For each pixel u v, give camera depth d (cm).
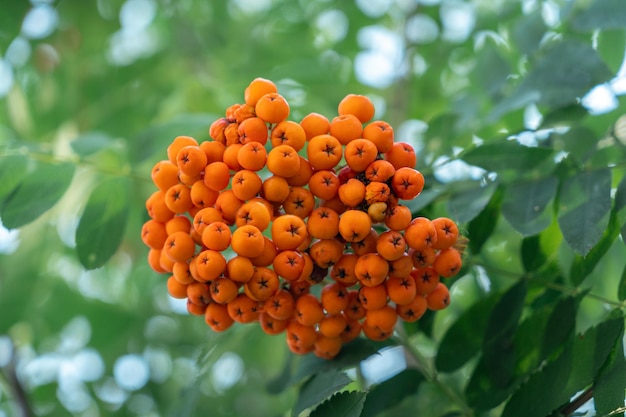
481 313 54
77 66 77
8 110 73
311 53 78
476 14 71
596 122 58
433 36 76
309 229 48
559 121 57
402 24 78
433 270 50
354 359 52
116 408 72
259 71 73
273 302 49
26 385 71
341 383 50
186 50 80
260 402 71
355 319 51
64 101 76
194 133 59
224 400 71
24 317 68
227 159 49
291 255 48
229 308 49
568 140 57
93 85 77
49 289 69
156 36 83
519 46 62
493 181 54
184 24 80
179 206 49
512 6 68
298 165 48
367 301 49
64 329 72
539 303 55
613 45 59
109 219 56
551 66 57
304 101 66
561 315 53
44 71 76
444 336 55
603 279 59
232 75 74
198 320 75
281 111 49
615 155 55
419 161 59
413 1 76
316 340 51
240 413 70
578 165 54
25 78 77
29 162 56
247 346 71
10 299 67
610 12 57
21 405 68
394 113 71
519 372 53
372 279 48
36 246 68
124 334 73
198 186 49
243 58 79
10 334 69
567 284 54
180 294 50
